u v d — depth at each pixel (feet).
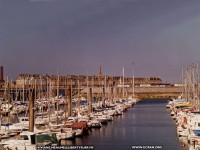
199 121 261.24
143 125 374.43
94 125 344.28
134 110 622.13
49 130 259.39
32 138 219.61
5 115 406.00
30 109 261.44
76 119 335.26
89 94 482.69
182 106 488.02
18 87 612.29
